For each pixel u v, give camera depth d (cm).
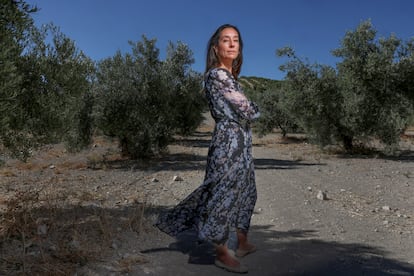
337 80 1529
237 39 339
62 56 495
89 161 1256
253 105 326
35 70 458
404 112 1482
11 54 383
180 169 1115
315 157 1477
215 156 328
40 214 474
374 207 612
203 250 383
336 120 1562
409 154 1576
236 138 327
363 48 1443
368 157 1471
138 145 1380
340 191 748
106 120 1309
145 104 1375
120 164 1238
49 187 775
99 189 757
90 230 420
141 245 391
